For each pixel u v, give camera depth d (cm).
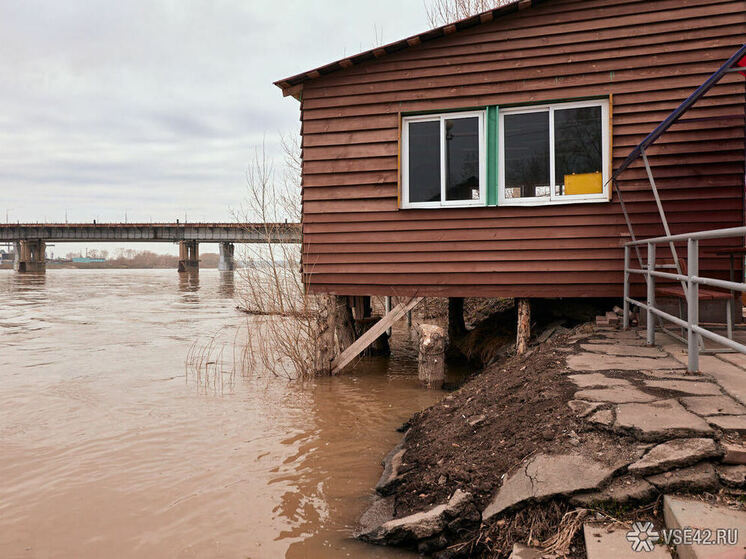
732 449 282
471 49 791
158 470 475
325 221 844
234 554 339
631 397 373
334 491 430
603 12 748
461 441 419
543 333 807
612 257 743
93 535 364
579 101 759
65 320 1622
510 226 776
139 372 883
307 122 851
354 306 1066
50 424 605
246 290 1254
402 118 820
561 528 285
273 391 767
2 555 339
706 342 572
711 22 714
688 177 720
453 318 1130
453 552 316
